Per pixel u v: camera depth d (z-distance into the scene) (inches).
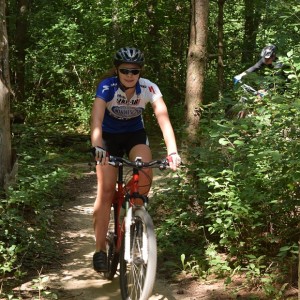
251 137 207.6
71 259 219.5
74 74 764.6
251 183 199.3
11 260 188.2
